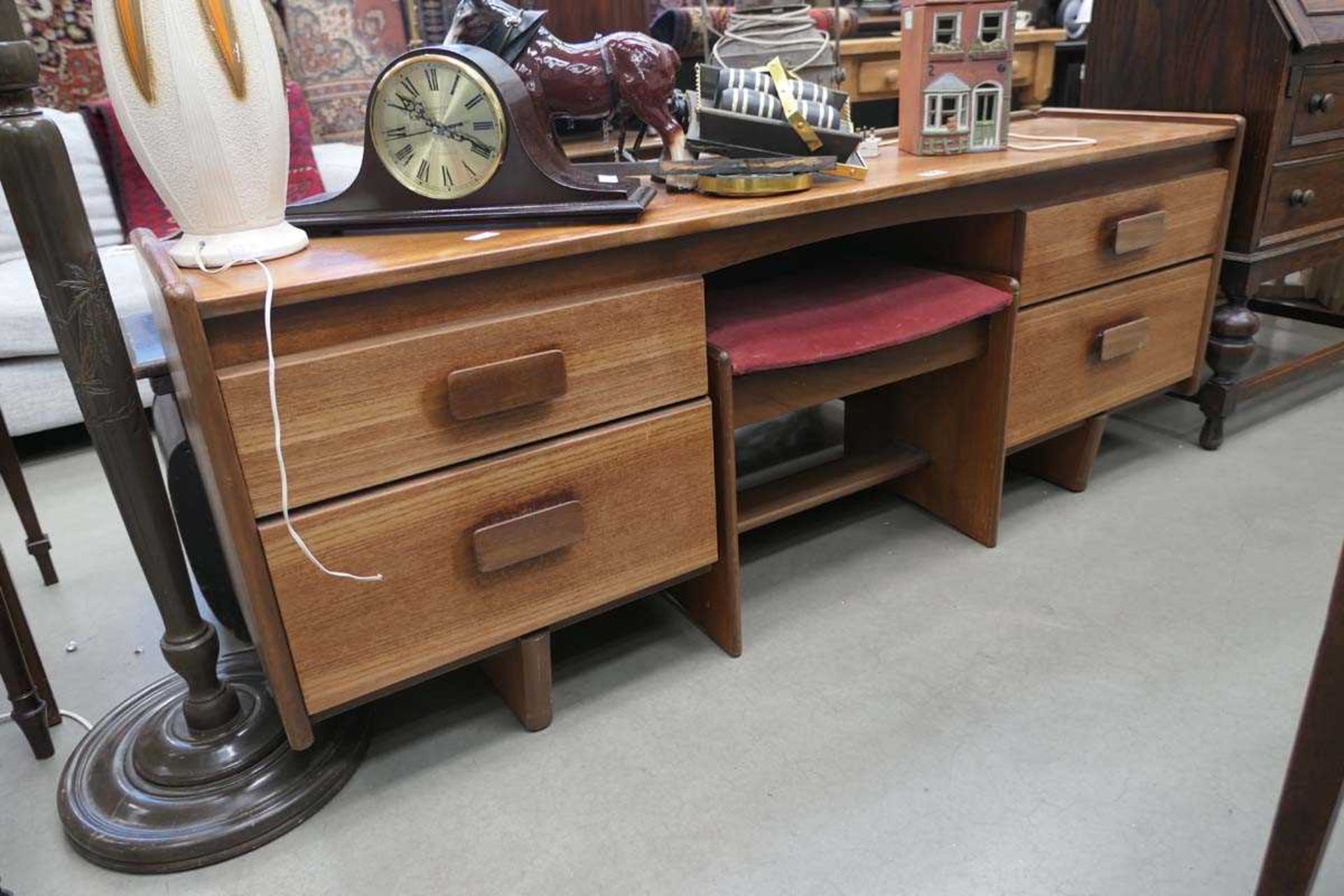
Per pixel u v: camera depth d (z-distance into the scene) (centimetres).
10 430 184
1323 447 154
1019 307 118
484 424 83
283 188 82
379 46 236
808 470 130
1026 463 151
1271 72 134
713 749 96
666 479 95
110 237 210
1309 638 108
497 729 102
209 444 70
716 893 80
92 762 95
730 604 108
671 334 91
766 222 95
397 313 77
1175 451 157
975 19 116
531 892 81
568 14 199
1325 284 216
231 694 95
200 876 85
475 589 87
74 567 144
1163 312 136
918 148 122
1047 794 88
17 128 70
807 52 129
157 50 70
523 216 88
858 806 88
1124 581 121
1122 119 149
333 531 78
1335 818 61
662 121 109
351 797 93
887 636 113
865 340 103
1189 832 83
